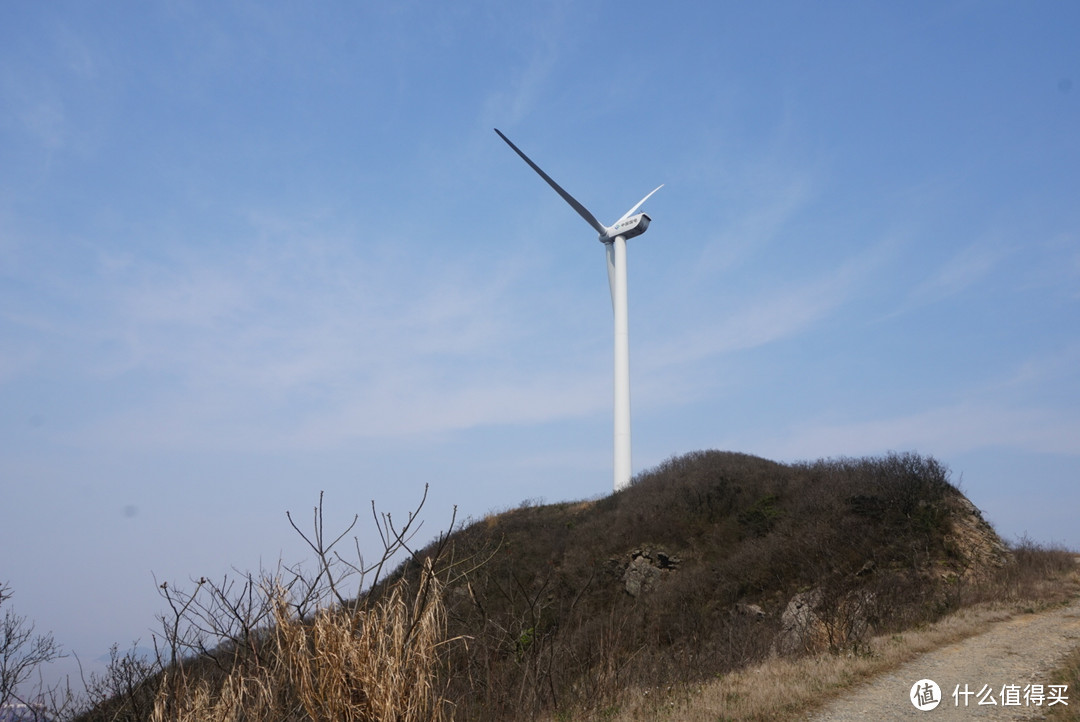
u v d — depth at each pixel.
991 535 30.27
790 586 28.95
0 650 11.27
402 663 6.47
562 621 15.71
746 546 33.78
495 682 10.96
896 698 11.37
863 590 20.55
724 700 11.51
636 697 12.08
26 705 8.31
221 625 7.35
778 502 37.78
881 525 30.44
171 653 7.19
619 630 15.00
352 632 6.55
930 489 31.86
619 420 49.47
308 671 6.43
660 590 32.91
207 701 6.68
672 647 17.72
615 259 51.41
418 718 6.37
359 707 6.25
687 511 39.84
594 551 39.19
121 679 8.12
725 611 28.91
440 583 7.29
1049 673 12.38
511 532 45.06
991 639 15.95
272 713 6.70
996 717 10.11
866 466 35.69
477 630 11.30
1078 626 16.73
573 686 12.50
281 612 6.69
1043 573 25.52
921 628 17.94
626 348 50.38
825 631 18.30
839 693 11.83
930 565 27.41
